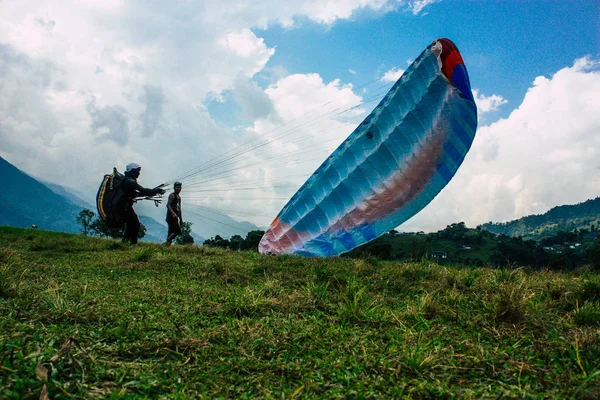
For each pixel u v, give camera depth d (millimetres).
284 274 7988
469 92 11727
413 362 3262
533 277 8625
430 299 5402
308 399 2730
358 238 13289
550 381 3023
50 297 4555
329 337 4121
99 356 3254
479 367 3365
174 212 13789
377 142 12812
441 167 12492
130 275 7562
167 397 2684
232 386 2898
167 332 3986
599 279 7508
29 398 2408
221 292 6117
